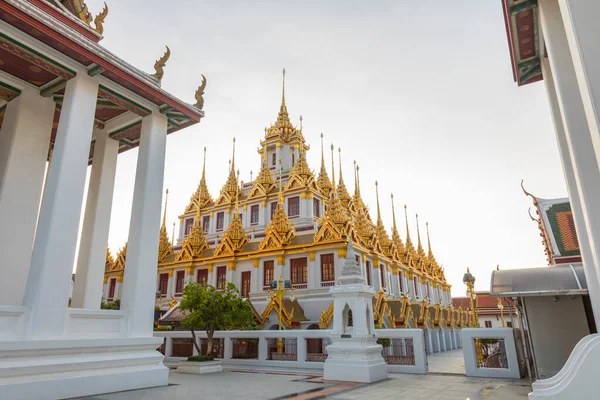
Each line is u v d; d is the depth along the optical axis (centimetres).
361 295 1542
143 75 1380
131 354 1212
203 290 1942
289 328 2880
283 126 5628
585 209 868
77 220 1134
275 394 1152
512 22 1201
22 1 1047
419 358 1712
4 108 1486
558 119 1256
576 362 600
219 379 1491
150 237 1355
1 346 912
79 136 1193
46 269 1041
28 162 1330
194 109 1555
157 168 1444
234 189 5322
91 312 1153
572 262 1573
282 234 3575
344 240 3173
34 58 1174
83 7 1424
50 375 992
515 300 1528
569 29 690
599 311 1027
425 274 5478
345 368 1448
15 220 1262
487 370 1566
